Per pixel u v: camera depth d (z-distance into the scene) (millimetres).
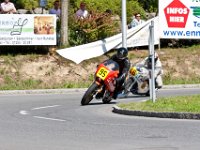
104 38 67562
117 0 78188
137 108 37969
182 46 71562
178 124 31781
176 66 66875
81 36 67250
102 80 44531
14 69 61094
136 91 50156
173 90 57906
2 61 61562
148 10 83375
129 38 67500
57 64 62750
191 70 67188
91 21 67438
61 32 65688
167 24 68938
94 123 32781
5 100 49188
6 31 61969
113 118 35438
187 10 69562
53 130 29891
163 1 68750
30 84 59906
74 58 64062
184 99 41594
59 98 51219
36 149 24406
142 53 67438
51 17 63281
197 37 70062
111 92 45000
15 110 40875
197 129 29609
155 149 24156
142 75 49781
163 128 30172
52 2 76812
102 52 65875
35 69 61656
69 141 26297
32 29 62719
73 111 40156
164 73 65438
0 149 24453
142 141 26141
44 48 64312
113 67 44906
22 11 74938
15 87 58812
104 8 75938
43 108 42469
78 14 68062
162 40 71000
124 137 27328
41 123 32875
